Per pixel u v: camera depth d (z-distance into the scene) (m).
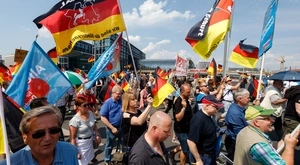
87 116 4.20
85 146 4.11
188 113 4.68
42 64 3.60
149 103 3.90
